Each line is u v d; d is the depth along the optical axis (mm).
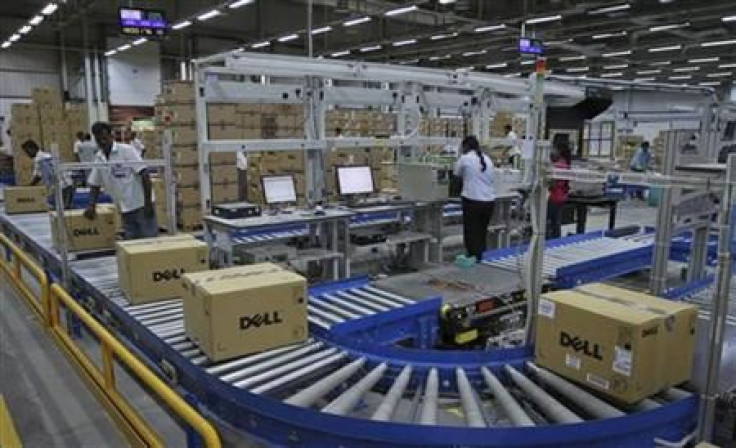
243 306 2379
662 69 17562
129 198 4570
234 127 6582
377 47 14523
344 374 2256
